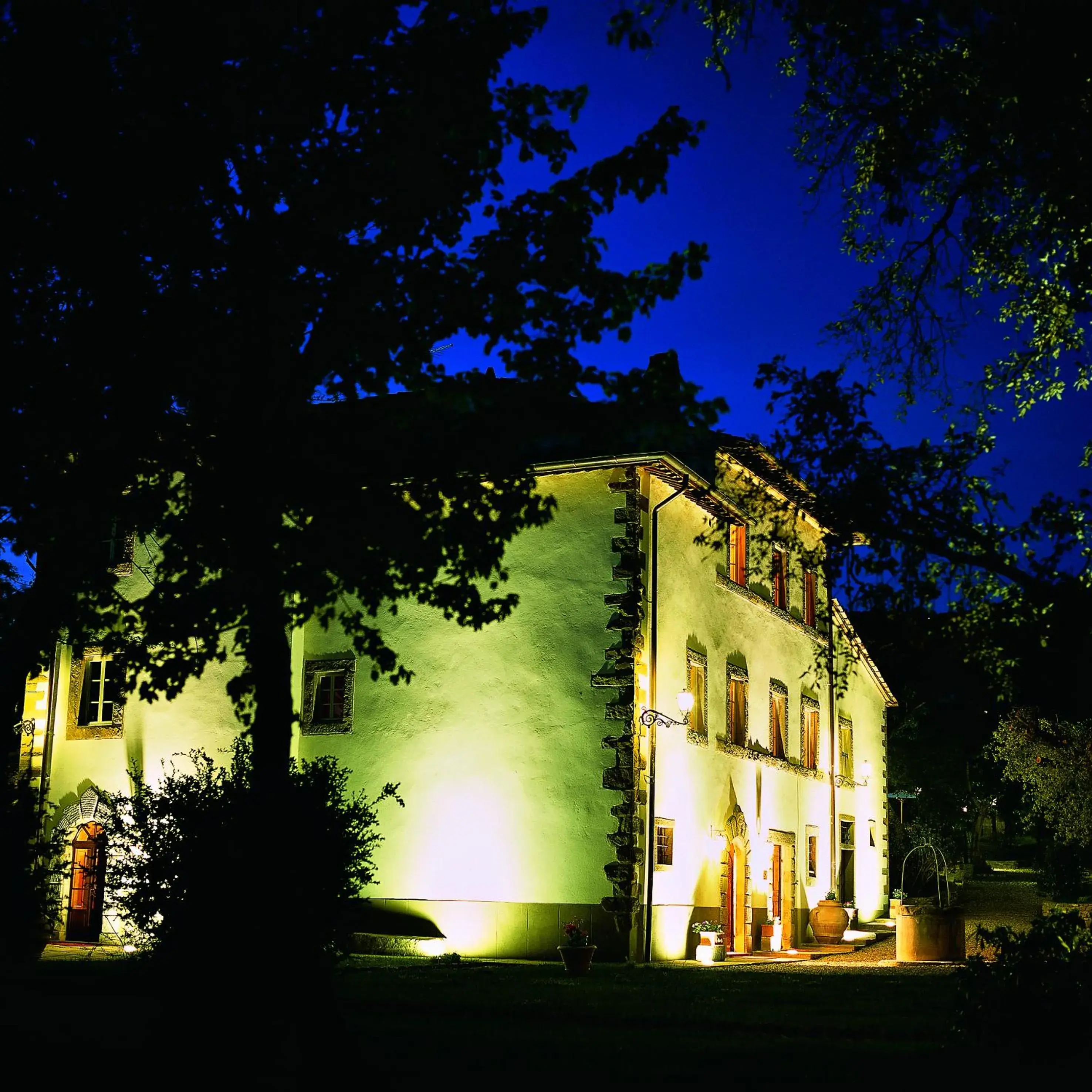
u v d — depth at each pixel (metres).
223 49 10.67
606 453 13.41
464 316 11.09
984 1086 8.30
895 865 36.88
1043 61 8.90
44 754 23.36
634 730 19.50
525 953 19.39
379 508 11.16
